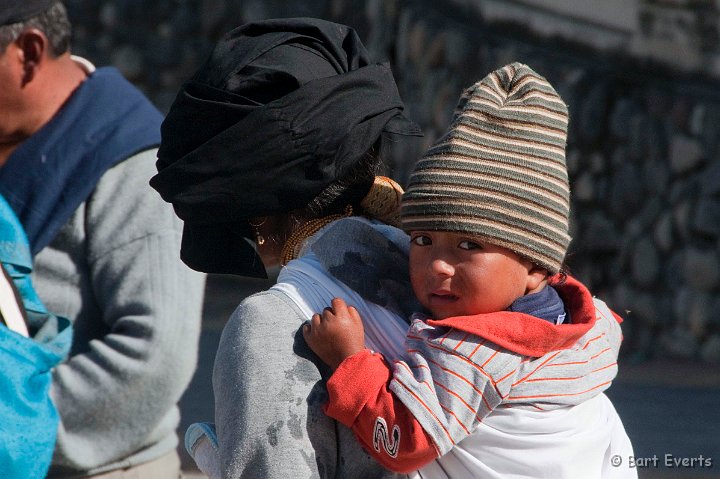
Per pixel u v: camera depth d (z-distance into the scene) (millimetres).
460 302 5973
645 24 36375
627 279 36625
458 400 5773
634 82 36656
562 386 6004
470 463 5941
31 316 8742
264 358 5984
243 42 6680
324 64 6676
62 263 9492
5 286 8344
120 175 9578
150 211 9500
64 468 9195
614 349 6684
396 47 44938
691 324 35125
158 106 53375
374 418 5812
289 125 6289
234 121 6375
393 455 5816
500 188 5836
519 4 38438
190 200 6422
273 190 6340
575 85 37156
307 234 6664
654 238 35938
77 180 9516
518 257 5980
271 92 6461
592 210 37062
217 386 6188
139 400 9250
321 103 6371
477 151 5902
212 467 6562
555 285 6582
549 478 5984
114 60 53719
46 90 9812
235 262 6707
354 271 6289
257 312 6148
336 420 6047
